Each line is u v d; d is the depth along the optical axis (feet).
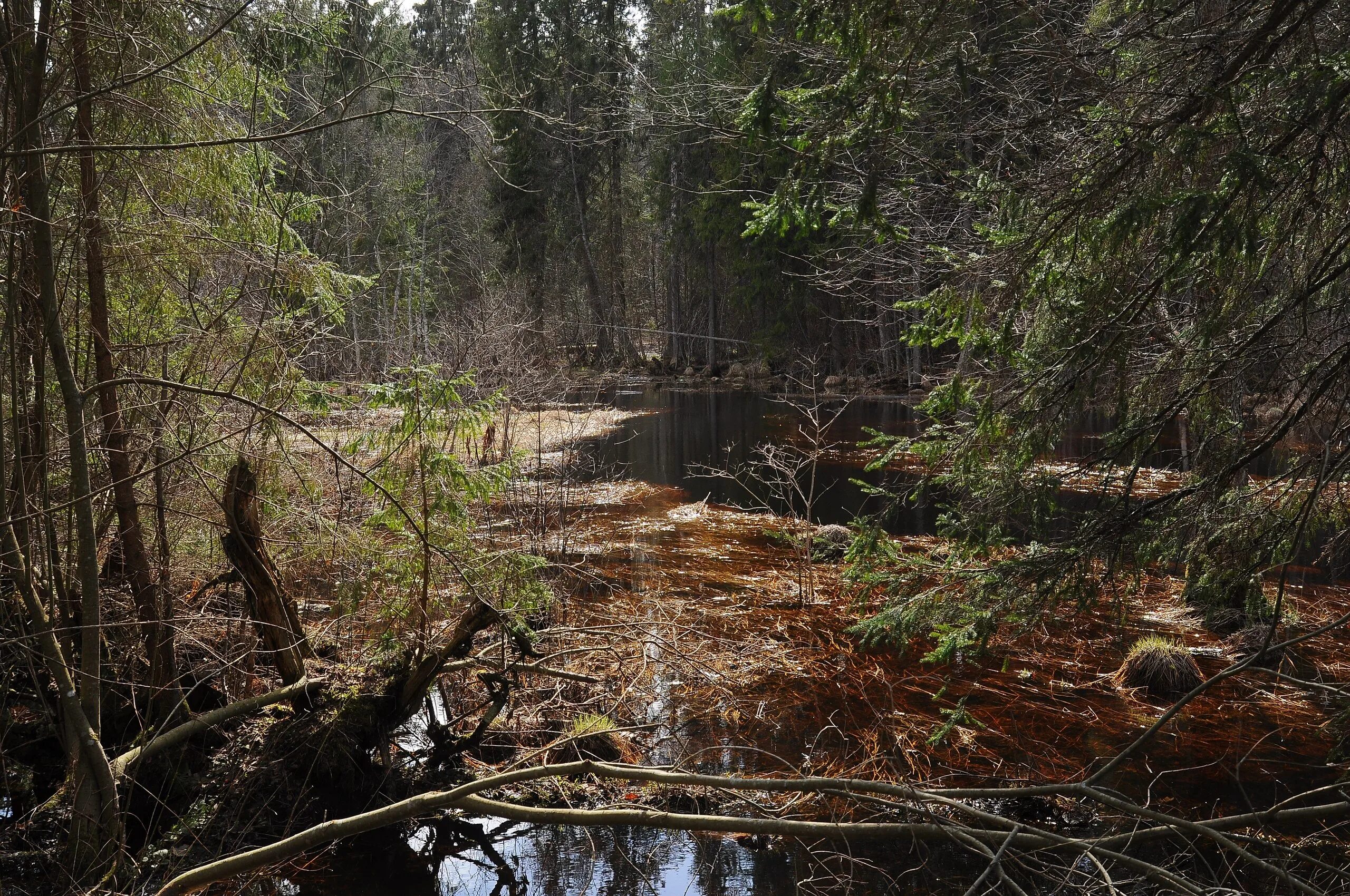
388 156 65.51
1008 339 14.21
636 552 34.04
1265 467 34.17
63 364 12.76
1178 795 16.10
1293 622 23.41
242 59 16.05
